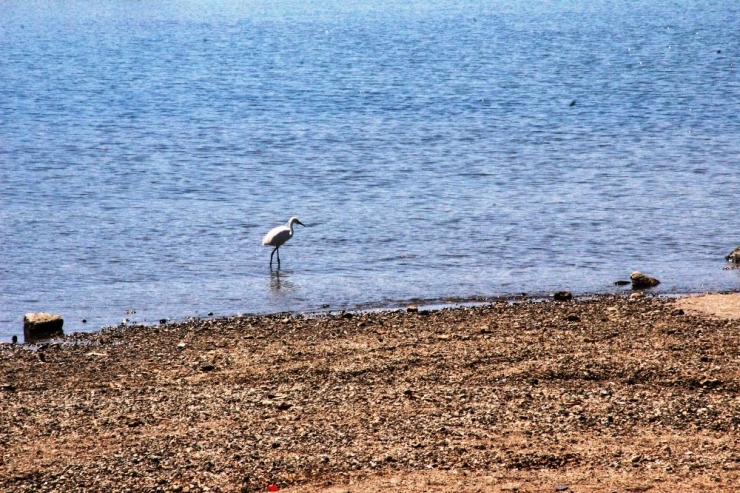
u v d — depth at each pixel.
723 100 69.94
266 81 85.62
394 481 15.58
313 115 65.88
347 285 29.47
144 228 36.53
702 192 41.62
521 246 33.75
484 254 32.81
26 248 33.78
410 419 17.92
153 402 19.12
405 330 24.31
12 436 17.42
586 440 16.95
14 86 83.44
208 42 128.62
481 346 22.61
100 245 34.19
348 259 32.38
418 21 161.62
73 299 28.38
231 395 19.47
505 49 112.81
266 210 39.38
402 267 31.39
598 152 51.34
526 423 17.69
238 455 16.52
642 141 54.44
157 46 123.81
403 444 16.88
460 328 24.39
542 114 65.06
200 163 49.59
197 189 43.59
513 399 18.92
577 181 44.19
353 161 49.69
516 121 62.19
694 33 132.00
